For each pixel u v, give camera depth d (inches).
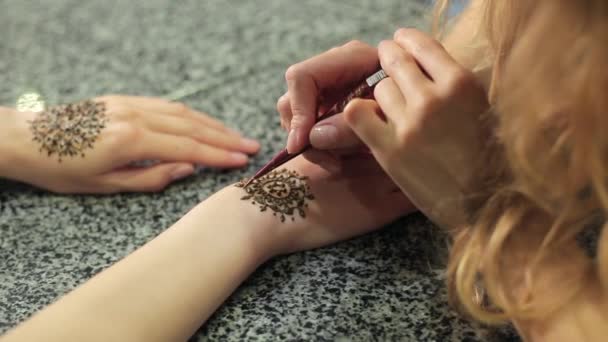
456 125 25.9
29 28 40.9
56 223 30.8
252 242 28.8
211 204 29.6
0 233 30.5
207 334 27.3
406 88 26.1
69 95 36.2
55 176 31.6
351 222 29.9
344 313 27.6
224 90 36.3
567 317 25.7
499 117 25.7
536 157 25.1
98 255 29.6
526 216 26.7
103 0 42.9
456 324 27.2
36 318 26.1
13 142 31.7
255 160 33.1
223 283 27.9
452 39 31.5
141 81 37.0
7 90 36.6
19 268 29.3
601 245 25.4
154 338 26.3
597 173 24.5
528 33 25.0
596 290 26.1
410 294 28.1
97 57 38.6
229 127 34.4
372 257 29.3
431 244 29.6
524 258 26.5
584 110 24.1
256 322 27.5
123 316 26.4
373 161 30.5
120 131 31.6
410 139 26.0
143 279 27.2
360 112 26.2
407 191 27.3
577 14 23.9
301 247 29.6
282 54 38.2
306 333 27.1
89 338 25.8
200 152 32.4
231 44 39.0
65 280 28.8
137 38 39.8
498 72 27.1
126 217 31.0
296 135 28.6
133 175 31.6
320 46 38.5
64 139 31.6
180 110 33.5
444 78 26.0
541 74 24.6
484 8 28.8
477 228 26.6
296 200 29.9
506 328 27.2
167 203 31.4
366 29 39.5
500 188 26.4
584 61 23.9
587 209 25.7
